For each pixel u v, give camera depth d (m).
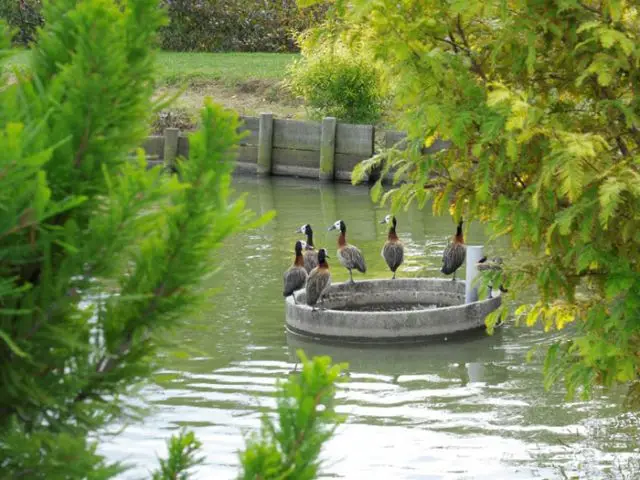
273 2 52.69
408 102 7.08
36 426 2.29
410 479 12.09
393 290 22.34
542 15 7.11
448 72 6.89
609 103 7.08
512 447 13.16
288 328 19.44
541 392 15.71
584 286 9.91
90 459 2.21
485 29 7.33
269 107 43.47
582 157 6.54
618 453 12.73
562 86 7.60
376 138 39.94
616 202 6.16
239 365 16.83
